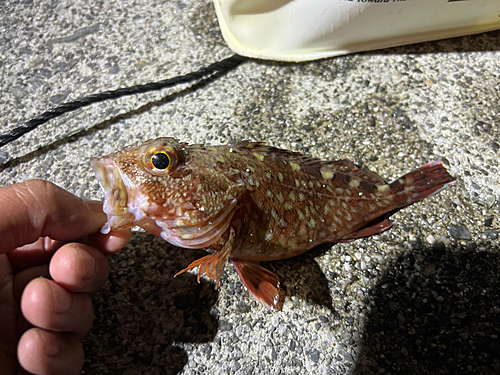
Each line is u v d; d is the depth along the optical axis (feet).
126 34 0.91
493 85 0.80
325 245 0.65
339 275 0.63
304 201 0.57
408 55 0.84
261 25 0.81
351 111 0.78
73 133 0.78
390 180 0.70
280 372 0.57
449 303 0.60
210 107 0.80
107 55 0.89
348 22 0.78
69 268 0.48
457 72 0.82
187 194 0.49
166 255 0.65
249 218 0.53
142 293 0.62
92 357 0.58
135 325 0.60
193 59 0.87
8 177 0.74
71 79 0.86
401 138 0.75
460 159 0.72
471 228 0.65
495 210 0.67
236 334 0.59
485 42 0.85
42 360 0.47
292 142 0.75
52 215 0.50
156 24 0.93
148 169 0.48
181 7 0.95
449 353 0.57
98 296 0.62
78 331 0.52
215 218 0.50
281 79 0.83
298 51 0.84
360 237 0.64
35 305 0.46
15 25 0.94
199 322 0.60
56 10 0.96
